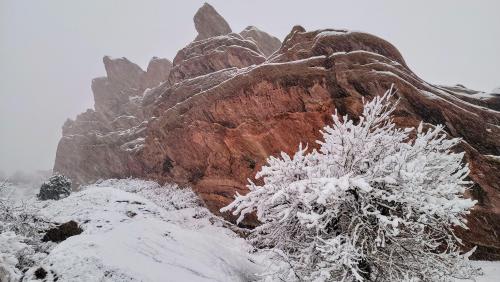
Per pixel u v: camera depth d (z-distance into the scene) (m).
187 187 17.77
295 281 5.37
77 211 12.59
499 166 9.55
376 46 14.42
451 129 10.83
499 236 9.12
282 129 13.69
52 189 21.55
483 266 8.81
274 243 6.51
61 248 7.18
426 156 5.57
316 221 4.94
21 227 11.05
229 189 15.59
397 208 5.50
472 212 9.39
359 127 5.88
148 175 21.73
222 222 14.98
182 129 17.69
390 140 5.82
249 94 14.71
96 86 42.09
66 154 33.31
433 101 11.18
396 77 11.63
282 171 6.09
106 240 7.64
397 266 5.14
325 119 12.64
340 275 5.27
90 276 6.29
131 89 40.81
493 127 11.06
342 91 12.38
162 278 6.66
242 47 23.44
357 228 5.21
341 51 14.48
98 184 25.47
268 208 6.02
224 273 7.73
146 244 7.98
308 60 13.88
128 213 12.91
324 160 5.93
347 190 5.53
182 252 8.11
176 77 25.20
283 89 13.73
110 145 28.95
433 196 4.98
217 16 33.41
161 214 14.14
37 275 6.60
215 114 16.02
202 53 25.70
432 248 5.83
